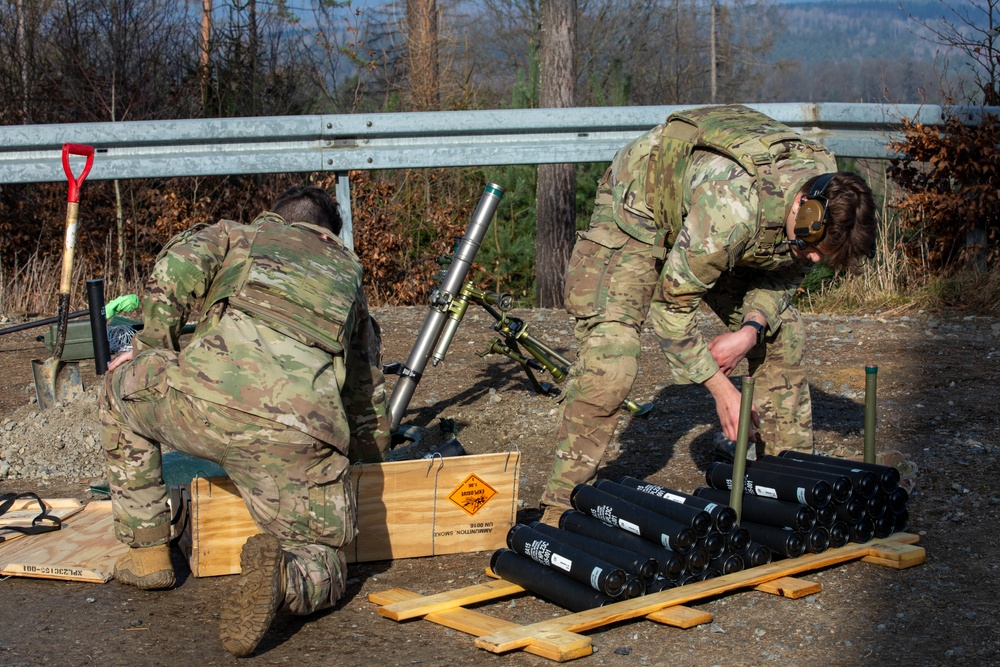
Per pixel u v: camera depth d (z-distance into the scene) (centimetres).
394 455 410
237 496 327
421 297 1110
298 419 279
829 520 323
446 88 1608
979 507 370
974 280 733
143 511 309
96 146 633
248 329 287
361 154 644
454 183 1259
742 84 3120
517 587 315
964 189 735
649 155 335
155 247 1063
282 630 289
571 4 979
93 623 292
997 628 275
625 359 335
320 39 1445
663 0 2506
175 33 1344
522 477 433
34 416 476
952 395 512
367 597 314
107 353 460
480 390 549
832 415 489
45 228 1025
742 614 290
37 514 376
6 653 273
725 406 319
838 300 780
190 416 278
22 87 1216
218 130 628
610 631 283
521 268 1216
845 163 1012
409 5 1683
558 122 659
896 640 270
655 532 302
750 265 317
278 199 338
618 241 344
